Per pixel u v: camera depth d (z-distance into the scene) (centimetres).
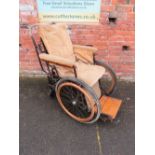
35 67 344
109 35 313
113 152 246
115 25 304
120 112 290
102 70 277
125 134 264
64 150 248
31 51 331
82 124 275
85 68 281
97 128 270
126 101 306
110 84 328
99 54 329
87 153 245
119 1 286
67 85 258
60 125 274
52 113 290
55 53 277
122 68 338
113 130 268
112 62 334
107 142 256
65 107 281
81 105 269
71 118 282
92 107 251
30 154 244
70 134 264
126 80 341
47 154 244
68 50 289
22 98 310
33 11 300
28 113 289
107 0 287
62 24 285
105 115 263
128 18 297
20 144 253
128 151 247
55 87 277
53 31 277
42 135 263
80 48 290
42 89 325
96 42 320
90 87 247
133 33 308
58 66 274
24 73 345
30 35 317
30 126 273
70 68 266
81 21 304
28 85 332
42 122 278
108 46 321
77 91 262
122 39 314
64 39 286
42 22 307
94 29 309
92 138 260
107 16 298
